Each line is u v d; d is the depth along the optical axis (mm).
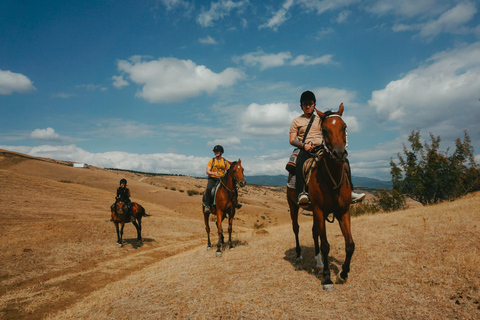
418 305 3516
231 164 8766
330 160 4273
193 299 4512
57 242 13102
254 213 50844
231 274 5590
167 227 22281
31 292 7590
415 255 5137
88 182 59812
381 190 18594
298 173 5156
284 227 13961
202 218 38531
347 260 4352
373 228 8141
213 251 8641
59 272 9742
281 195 154500
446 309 3346
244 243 9477
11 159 68500
